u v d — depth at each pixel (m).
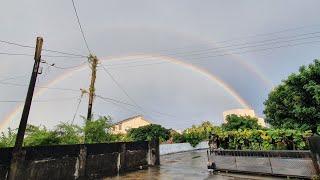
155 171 15.74
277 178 11.20
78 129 16.97
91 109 18.50
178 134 47.91
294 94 16.56
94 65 19.48
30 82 11.37
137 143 18.89
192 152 39.31
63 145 12.34
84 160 13.47
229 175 12.77
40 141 13.77
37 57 11.81
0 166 9.34
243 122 25.81
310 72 15.57
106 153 15.38
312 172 10.18
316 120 15.52
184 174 13.80
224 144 15.03
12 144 12.81
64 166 12.18
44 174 11.00
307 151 10.51
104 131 18.02
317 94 14.46
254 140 13.60
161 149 34.00
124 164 16.83
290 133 12.40
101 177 13.97
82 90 18.69
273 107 18.89
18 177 9.73
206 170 15.20
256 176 12.02
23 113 10.74
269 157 11.99
